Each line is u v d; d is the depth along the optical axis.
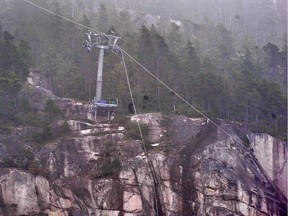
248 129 63.00
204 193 54.88
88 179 56.88
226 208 53.97
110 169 57.16
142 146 59.12
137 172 57.03
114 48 66.44
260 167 59.75
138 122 61.66
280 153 61.12
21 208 56.66
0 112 64.38
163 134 60.97
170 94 67.62
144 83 69.00
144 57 71.50
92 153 59.66
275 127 65.69
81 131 62.09
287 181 59.75
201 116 62.94
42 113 65.00
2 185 56.66
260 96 68.50
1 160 58.97
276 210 55.97
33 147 60.66
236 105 67.25
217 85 67.19
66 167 59.00
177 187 56.19
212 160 56.47
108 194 55.94
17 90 66.38
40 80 71.88
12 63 68.19
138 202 56.09
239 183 54.91
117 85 68.50
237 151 58.47
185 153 57.91
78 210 56.69
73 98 69.38
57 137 62.00
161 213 56.28
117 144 59.62
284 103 68.50
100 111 64.56
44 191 57.81
